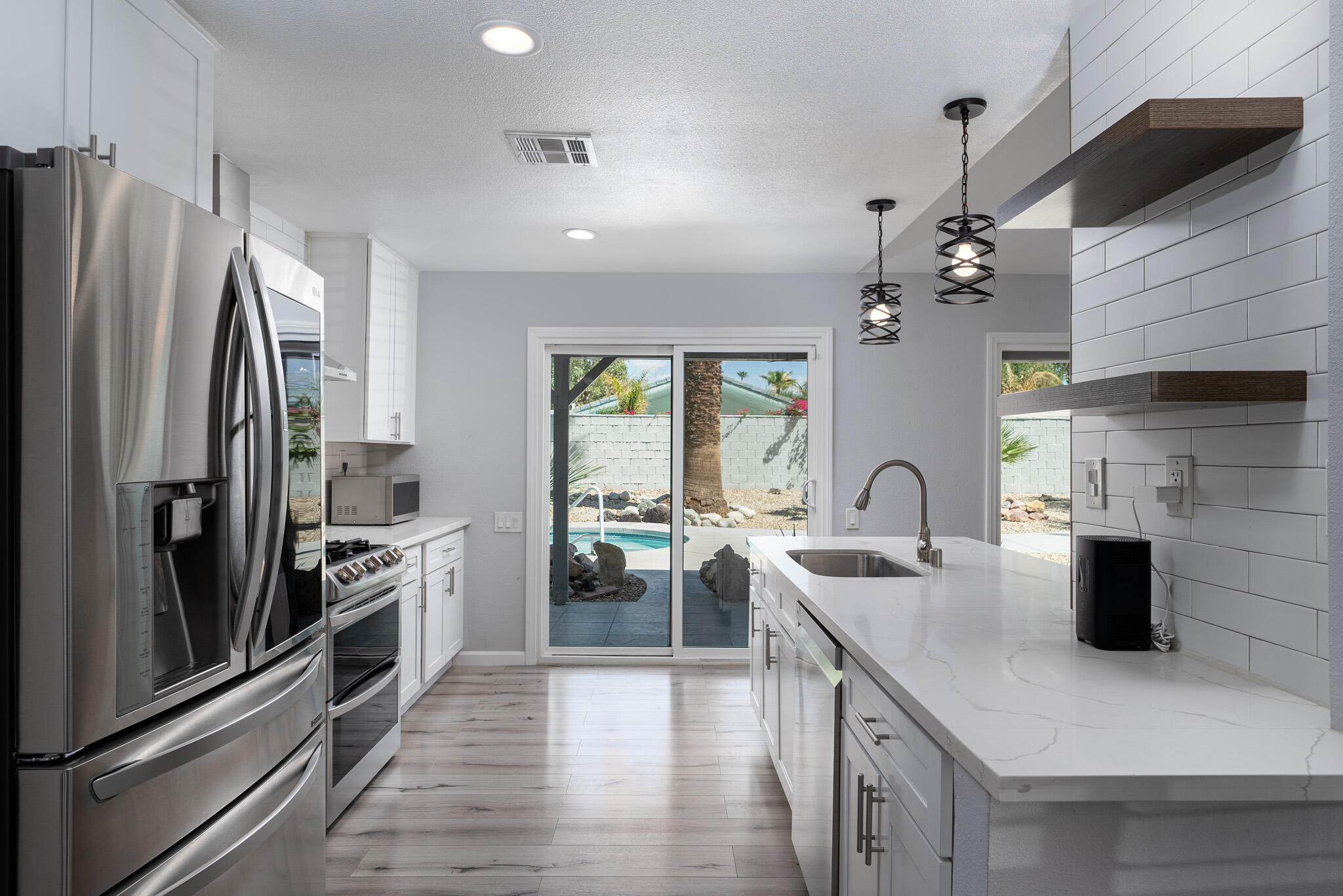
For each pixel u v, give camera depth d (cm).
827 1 187
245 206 294
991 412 470
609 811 273
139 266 130
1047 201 166
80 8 151
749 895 222
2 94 133
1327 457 121
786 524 476
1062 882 103
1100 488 186
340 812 264
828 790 182
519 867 237
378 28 198
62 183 117
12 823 119
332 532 380
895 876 134
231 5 187
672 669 458
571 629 480
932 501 470
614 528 481
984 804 102
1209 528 148
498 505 468
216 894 151
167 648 143
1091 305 192
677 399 475
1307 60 125
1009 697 125
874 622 179
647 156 284
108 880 125
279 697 169
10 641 118
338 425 388
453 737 344
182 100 187
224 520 152
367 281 390
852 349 471
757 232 382
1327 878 105
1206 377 123
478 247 413
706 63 216
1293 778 97
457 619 448
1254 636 136
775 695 277
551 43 206
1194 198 153
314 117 251
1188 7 154
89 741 121
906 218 356
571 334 468
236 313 154
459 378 468
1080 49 195
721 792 288
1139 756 102
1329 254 115
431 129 261
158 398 134
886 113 247
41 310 117
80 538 120
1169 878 103
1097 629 155
